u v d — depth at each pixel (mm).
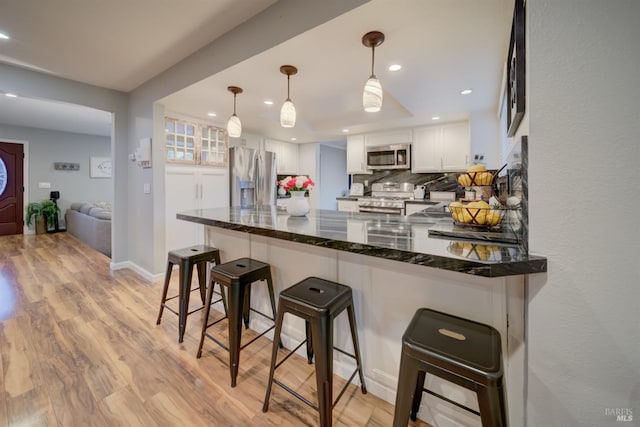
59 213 6234
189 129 3498
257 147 4859
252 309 2016
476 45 1809
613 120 815
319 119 4336
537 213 906
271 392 1477
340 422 1290
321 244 1242
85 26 2037
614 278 835
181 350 1838
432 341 969
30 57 2527
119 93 3426
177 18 1944
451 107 3160
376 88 1695
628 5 791
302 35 1687
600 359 860
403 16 1512
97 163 6723
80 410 1336
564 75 855
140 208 3350
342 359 1581
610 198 828
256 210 2584
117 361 1710
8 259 3939
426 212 2363
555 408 917
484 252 964
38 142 5930
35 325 2133
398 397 980
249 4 1804
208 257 2088
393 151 4289
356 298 1485
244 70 2174
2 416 1294
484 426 833
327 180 6320
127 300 2621
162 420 1291
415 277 1285
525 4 1013
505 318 1060
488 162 3293
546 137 885
